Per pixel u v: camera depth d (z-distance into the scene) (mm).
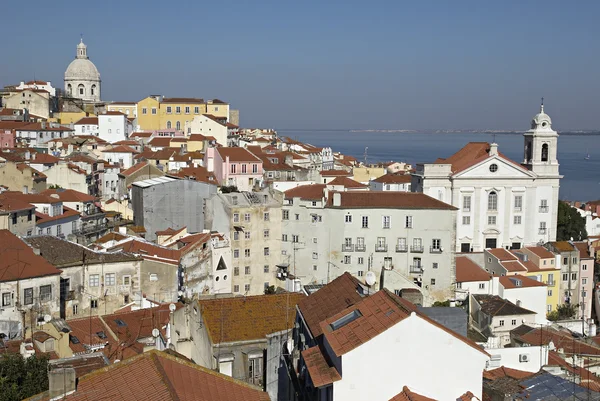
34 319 72938
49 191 133625
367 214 120750
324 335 43219
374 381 39312
